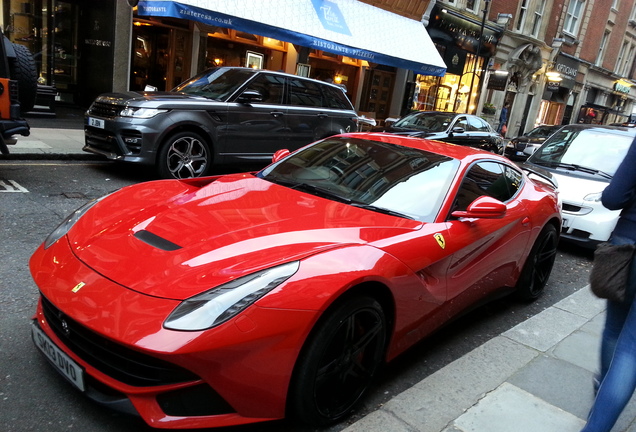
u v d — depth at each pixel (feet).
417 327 8.91
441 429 7.52
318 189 10.26
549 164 22.44
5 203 16.49
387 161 11.12
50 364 7.54
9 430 6.64
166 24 38.37
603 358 7.82
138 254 7.22
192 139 22.12
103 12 36.70
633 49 111.96
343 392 7.65
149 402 6.29
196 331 5.96
